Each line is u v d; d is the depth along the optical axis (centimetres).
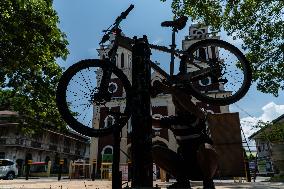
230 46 425
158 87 338
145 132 322
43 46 987
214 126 684
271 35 1330
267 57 1379
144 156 316
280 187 667
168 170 343
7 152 3822
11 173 2278
